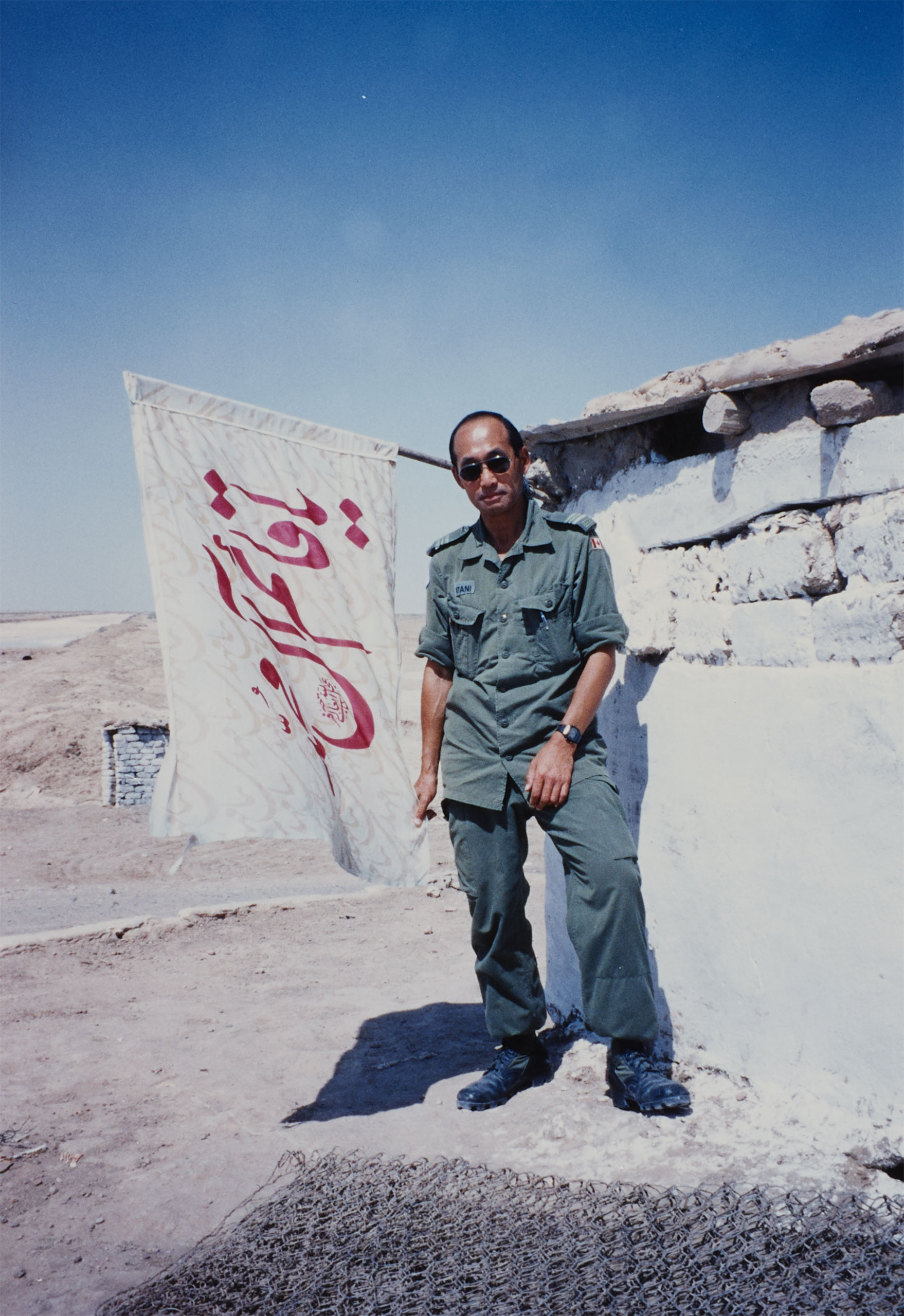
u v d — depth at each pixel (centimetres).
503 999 290
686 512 311
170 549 268
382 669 324
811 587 263
